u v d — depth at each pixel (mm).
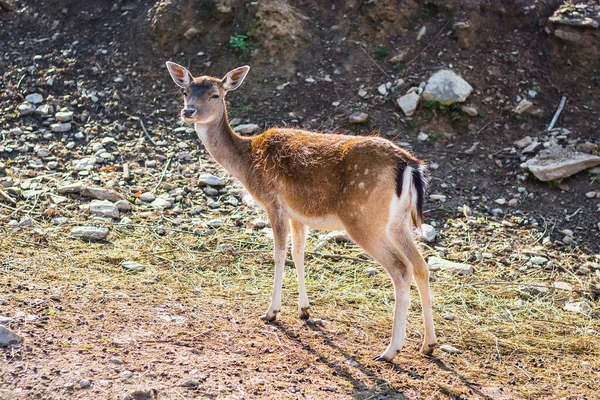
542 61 16094
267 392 7148
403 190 8219
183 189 13398
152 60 16656
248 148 9625
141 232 11992
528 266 11602
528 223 12789
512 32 16500
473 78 15570
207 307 9430
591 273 11484
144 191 13320
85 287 9625
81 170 13781
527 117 15148
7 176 13438
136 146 14656
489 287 10938
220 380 7250
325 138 8969
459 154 14492
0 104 15664
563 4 16953
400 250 8445
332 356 8352
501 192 13617
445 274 11234
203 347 8055
